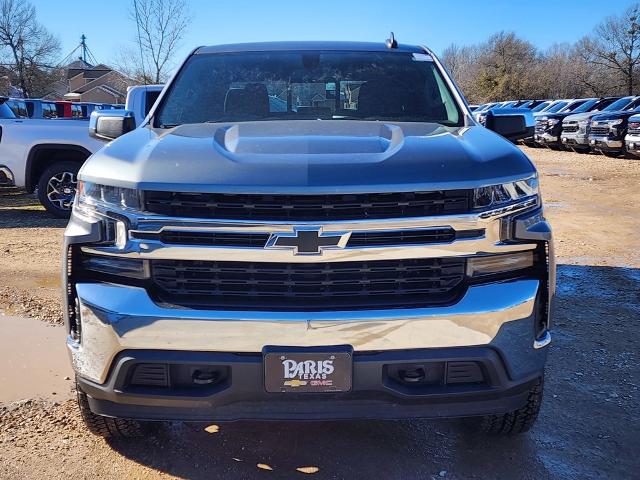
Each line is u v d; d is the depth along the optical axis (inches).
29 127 349.7
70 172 356.5
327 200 89.3
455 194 91.6
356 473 108.9
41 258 260.5
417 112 138.3
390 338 90.2
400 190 89.2
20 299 204.5
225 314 89.7
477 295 92.1
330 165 90.9
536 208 97.4
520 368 95.5
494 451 116.3
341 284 91.5
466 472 109.7
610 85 2496.3
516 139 147.2
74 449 115.4
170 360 91.3
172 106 139.6
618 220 355.3
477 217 91.4
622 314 194.2
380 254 89.7
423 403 93.4
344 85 143.7
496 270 94.3
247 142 102.3
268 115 139.3
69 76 2807.6
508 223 94.0
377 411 93.8
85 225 94.8
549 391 141.5
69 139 350.3
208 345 90.4
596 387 143.7
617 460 114.0
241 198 89.7
